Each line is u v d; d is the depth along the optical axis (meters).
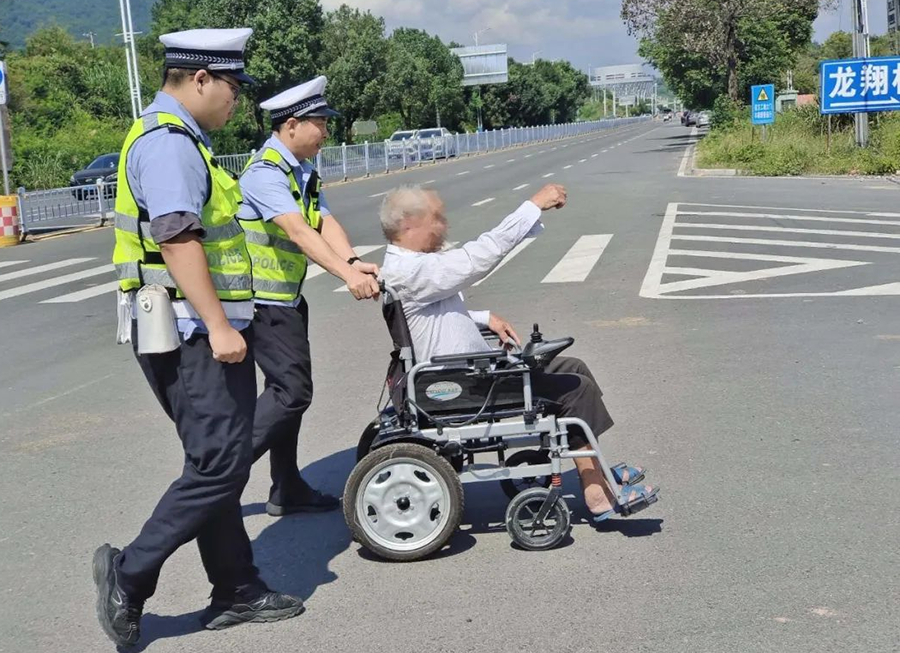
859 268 11.38
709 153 31.88
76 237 19.80
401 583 4.05
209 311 3.29
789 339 8.12
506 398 4.25
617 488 4.32
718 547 4.22
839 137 28.98
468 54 76.38
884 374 6.92
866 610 3.61
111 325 10.53
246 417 3.51
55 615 3.94
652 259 12.75
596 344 8.28
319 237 4.37
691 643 3.42
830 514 4.52
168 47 3.39
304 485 4.99
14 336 10.17
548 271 12.31
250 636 3.67
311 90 4.60
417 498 4.21
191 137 3.34
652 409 6.34
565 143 68.81
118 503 5.18
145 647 3.62
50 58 54.91
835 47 67.12
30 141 39.97
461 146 52.03
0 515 5.06
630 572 4.02
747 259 12.41
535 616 3.68
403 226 4.27
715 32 41.78
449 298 4.35
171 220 3.21
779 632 3.47
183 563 4.42
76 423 6.80
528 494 4.25
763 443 5.57
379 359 8.22
